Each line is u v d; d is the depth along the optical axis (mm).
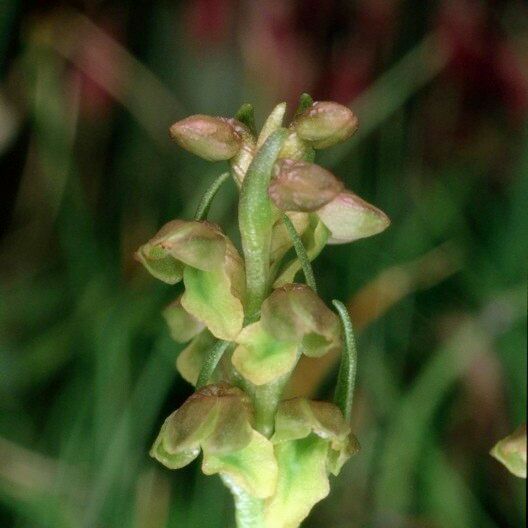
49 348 157
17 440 152
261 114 183
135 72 184
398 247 165
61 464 143
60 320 169
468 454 162
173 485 148
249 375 96
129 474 140
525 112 194
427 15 189
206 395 98
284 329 95
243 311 98
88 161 186
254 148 101
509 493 158
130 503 139
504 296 155
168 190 184
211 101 188
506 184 188
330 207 99
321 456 100
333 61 186
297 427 98
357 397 153
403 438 146
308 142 100
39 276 178
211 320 97
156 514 142
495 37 194
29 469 145
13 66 182
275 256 99
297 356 97
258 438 97
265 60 182
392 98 172
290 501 99
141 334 154
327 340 96
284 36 182
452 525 145
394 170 171
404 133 182
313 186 94
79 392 150
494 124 199
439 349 159
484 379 160
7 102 183
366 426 151
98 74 183
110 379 145
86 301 157
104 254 172
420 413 147
